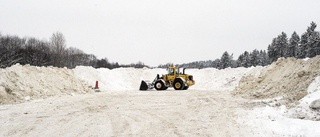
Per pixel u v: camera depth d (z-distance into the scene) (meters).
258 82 20.31
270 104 14.13
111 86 34.41
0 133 8.73
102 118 11.26
